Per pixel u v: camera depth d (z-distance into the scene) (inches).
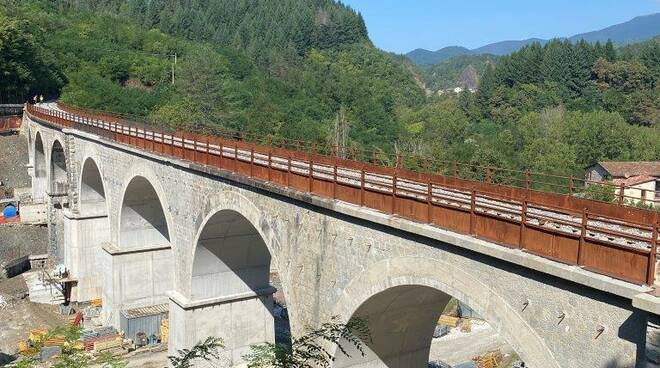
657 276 427.2
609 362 454.0
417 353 837.8
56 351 1266.0
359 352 780.6
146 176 1316.4
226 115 3683.6
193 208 1133.7
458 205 653.9
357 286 718.5
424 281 624.4
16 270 2012.8
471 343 1791.3
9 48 3309.5
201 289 1190.3
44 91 3622.0
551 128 3656.5
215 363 1203.9
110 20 5629.9
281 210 863.1
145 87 4271.7
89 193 1768.0
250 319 1240.8
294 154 1318.9
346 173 1083.3
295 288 841.5
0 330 1606.8
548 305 500.1
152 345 1462.8
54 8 5502.0
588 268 472.4
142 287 1524.4
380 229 679.1
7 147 2748.5
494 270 548.1
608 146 3363.7
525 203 527.2
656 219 687.7
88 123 1851.6
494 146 3526.1
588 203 770.8
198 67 3821.4
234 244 1176.2
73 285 1774.1
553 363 496.7
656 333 412.2
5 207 2410.2
